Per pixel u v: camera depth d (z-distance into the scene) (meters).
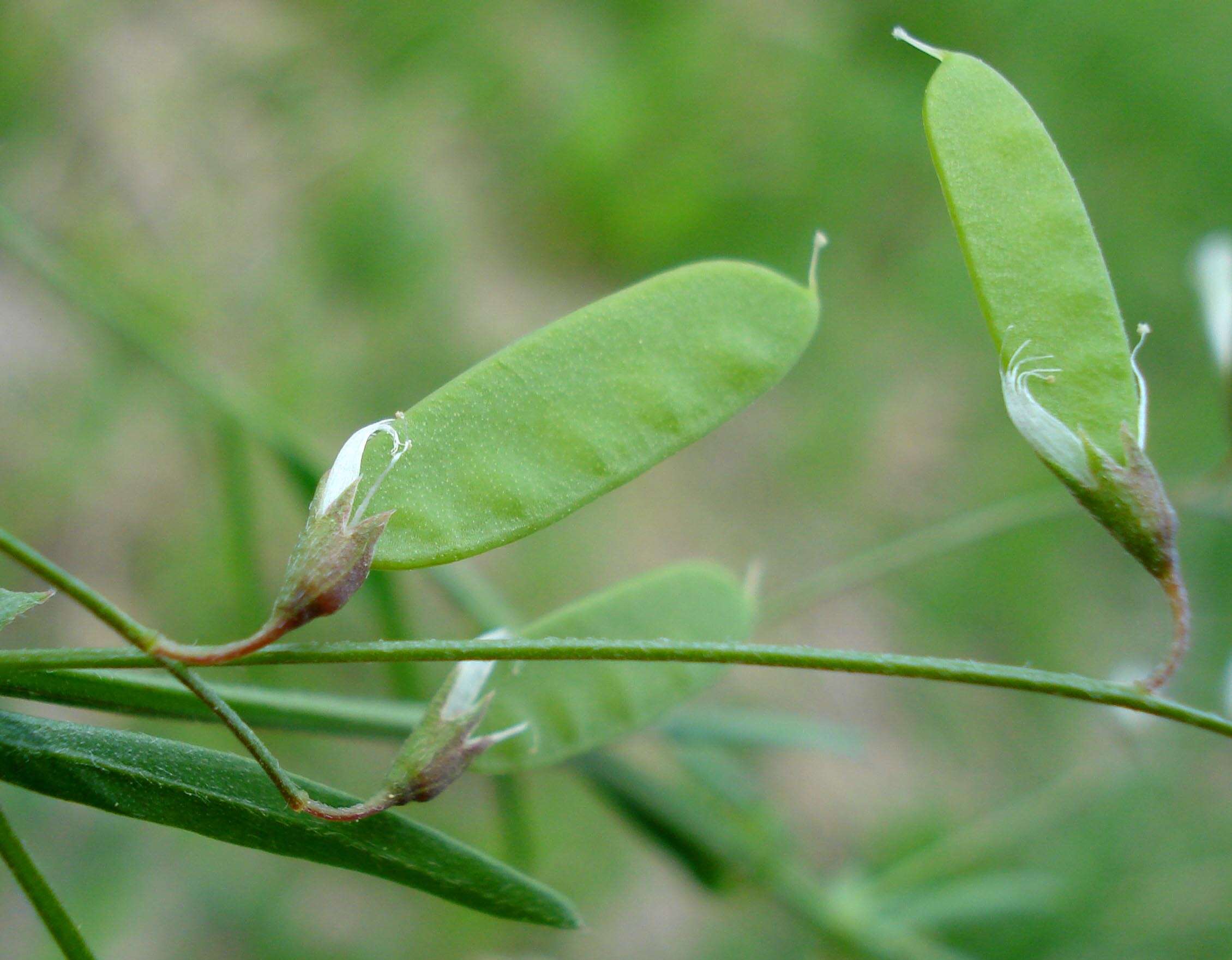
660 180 0.31
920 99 0.33
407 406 0.25
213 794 0.08
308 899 0.20
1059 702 0.27
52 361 0.21
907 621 0.28
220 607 0.20
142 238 0.22
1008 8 0.34
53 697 0.08
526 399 0.09
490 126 0.30
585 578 0.26
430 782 0.08
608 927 0.22
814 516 0.29
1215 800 0.24
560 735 0.09
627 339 0.09
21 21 0.19
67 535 0.21
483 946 0.21
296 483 0.12
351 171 0.24
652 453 0.09
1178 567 0.08
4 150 0.19
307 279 0.24
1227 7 0.34
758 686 0.26
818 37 0.34
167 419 0.21
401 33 0.24
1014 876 0.16
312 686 0.19
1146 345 0.31
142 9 0.22
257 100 0.23
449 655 0.08
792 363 0.09
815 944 0.16
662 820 0.13
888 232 0.32
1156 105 0.34
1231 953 0.22
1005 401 0.09
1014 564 0.28
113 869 0.18
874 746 0.26
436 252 0.26
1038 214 0.09
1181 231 0.32
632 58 0.32
